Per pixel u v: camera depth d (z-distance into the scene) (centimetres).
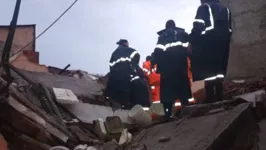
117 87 1084
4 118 789
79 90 1147
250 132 771
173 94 936
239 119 770
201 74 902
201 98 1102
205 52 899
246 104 797
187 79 943
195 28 905
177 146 780
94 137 912
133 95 1082
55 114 921
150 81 1126
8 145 785
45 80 1127
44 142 816
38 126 806
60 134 838
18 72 915
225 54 905
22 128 798
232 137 756
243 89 989
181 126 855
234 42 1116
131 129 951
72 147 840
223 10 908
